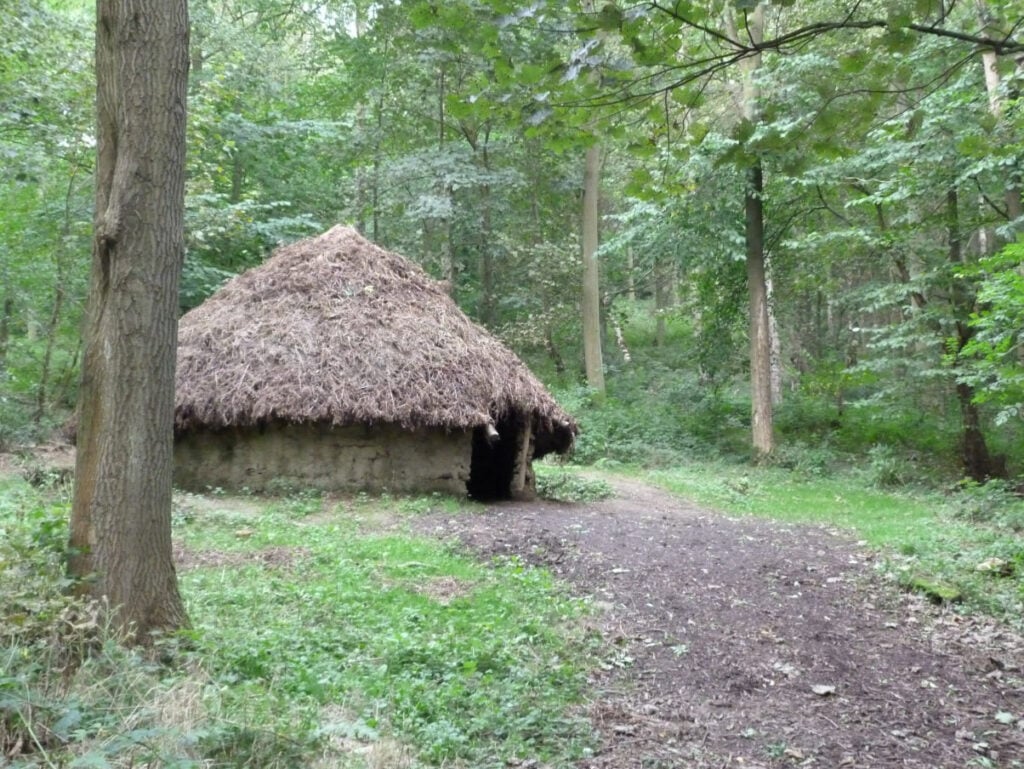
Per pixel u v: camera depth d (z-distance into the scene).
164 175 4.74
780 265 21.91
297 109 25.58
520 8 3.46
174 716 3.73
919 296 17.91
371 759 3.85
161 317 4.76
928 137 14.05
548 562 8.64
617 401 24.45
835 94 3.96
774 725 5.04
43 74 13.52
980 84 14.08
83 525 4.68
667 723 4.98
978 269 12.41
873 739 4.89
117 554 4.64
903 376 19.36
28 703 3.36
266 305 12.59
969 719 5.23
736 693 5.54
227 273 20.22
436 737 4.30
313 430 11.78
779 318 26.67
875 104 3.99
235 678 4.54
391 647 5.54
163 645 4.60
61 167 15.72
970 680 5.91
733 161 4.36
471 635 6.12
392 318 12.45
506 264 28.17
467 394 11.77
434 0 3.64
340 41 23.88
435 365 11.89
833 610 7.48
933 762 4.60
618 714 5.06
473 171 22.75
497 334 26.72
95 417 4.70
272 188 24.08
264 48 22.30
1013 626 7.13
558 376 27.30
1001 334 12.40
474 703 4.85
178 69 4.79
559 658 5.90
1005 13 4.47
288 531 9.30
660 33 3.62
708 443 21.39
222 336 12.17
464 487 12.14
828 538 10.90
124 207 4.64
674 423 22.27
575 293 26.64
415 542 9.03
